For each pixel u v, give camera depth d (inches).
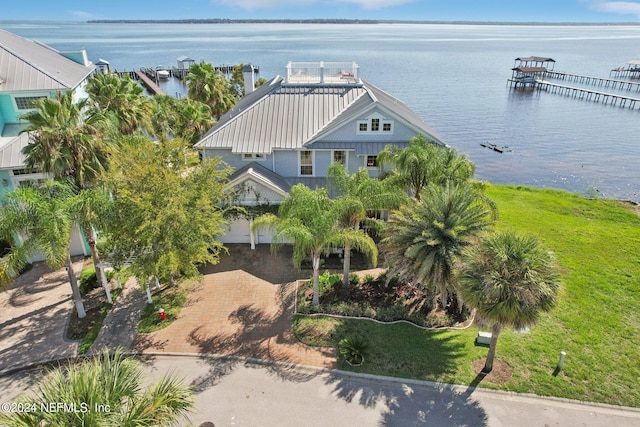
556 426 615.8
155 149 840.9
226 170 914.7
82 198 758.5
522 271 613.9
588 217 1382.9
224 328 812.0
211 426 604.4
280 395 660.7
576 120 3211.1
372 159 1185.4
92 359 728.3
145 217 743.1
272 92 1298.0
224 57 7603.4
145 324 821.2
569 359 740.7
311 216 812.6
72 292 877.8
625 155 2396.7
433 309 861.8
